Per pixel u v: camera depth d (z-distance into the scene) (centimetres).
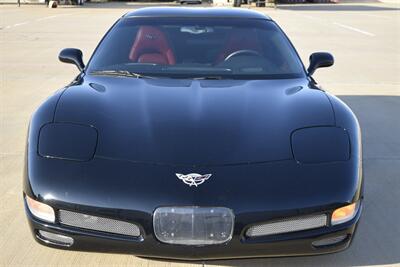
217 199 234
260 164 248
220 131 266
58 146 258
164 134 263
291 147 259
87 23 2019
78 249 247
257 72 362
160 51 377
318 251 249
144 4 4216
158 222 236
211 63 368
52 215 245
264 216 236
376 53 1235
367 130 564
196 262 279
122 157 250
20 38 1444
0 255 289
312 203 239
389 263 291
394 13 2928
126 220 237
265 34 400
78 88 324
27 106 640
